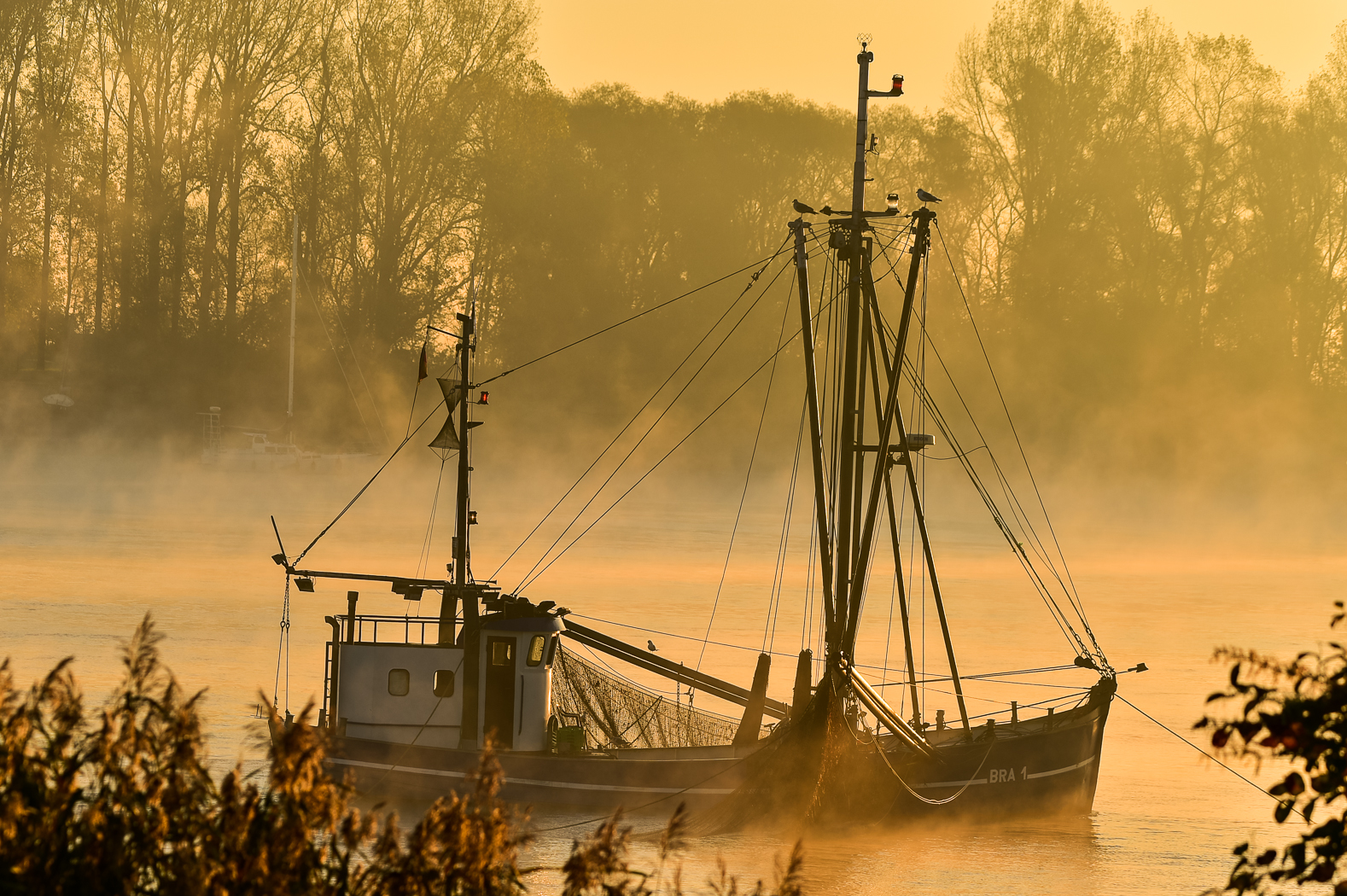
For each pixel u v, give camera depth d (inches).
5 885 1176.8
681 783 3705.7
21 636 6461.6
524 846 1526.8
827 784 3666.3
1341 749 1092.5
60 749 1291.8
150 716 1333.7
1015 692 6008.9
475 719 3818.9
